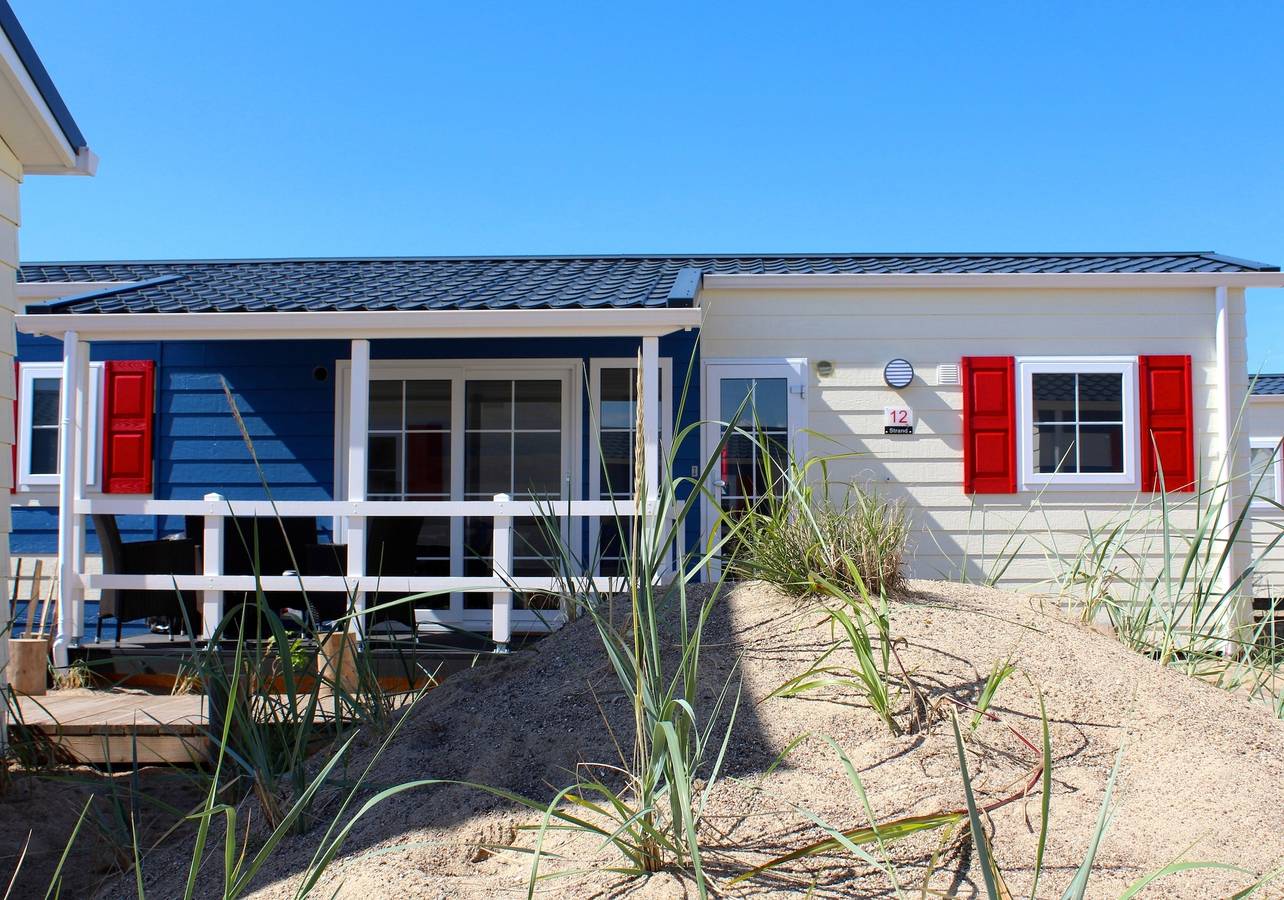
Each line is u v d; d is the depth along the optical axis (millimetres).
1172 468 8477
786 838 2660
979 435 8539
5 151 5430
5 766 4715
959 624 3836
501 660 4352
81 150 5715
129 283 9375
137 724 5211
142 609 7055
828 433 8625
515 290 8250
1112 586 8078
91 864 3801
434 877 2693
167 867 3334
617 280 8703
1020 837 2592
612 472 8812
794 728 3203
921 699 3277
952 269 9125
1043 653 3627
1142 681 3473
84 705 5902
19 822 4289
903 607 3965
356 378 7340
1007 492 8508
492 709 3805
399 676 6473
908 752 3023
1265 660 4281
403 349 8922
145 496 8969
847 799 2811
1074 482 8477
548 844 2818
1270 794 2748
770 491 4238
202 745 5031
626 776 3088
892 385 8578
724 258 10234
